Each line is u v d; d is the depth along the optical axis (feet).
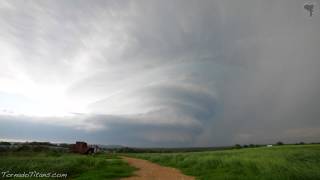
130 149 419.33
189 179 73.82
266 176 66.49
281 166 70.74
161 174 85.46
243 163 85.25
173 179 74.08
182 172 91.45
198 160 106.93
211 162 97.45
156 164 128.26
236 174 75.87
